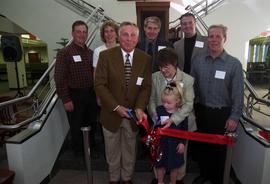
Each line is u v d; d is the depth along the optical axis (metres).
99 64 1.99
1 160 2.99
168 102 1.88
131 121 2.01
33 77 11.16
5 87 9.37
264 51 8.33
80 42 2.49
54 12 5.95
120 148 2.16
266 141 1.93
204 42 2.45
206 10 5.49
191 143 2.54
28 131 2.29
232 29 5.57
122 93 1.95
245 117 2.18
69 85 2.51
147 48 2.41
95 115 2.75
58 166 2.75
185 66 2.52
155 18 2.37
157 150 1.94
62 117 2.95
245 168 2.22
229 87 2.01
